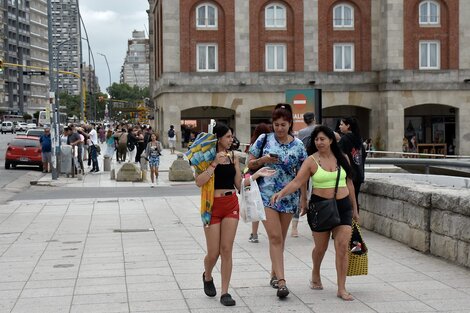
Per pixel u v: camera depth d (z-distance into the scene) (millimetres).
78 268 10469
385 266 10250
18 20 169375
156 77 64500
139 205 19359
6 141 76625
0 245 12805
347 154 11594
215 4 52312
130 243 12836
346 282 9258
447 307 7895
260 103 52750
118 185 27922
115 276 9852
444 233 10617
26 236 13891
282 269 8594
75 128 35125
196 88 52188
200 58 52531
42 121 105688
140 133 40500
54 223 15820
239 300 8391
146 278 9688
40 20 186375
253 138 11211
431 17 52844
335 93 53312
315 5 52844
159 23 59031
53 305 8227
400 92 52312
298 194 8883
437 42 52875
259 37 52750
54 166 30062
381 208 13039
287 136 8945
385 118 52594
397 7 52125
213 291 8555
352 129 11672
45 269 10422
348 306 8031
